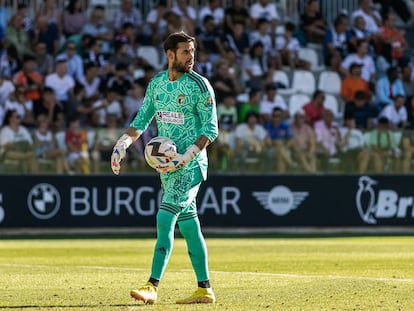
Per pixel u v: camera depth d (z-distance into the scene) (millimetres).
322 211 65188
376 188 65812
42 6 76562
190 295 27484
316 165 65125
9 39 71875
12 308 24438
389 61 79250
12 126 60938
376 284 30359
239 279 32156
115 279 32219
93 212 62156
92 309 24062
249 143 64062
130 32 73688
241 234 60469
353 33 78625
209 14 76562
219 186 63688
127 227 62625
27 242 53031
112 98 67500
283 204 64688
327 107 74750
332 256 42469
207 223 63438
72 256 42938
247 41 75750
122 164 62500
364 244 50906
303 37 79875
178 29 73375
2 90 66125
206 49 73688
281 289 29047
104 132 62344
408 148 65938
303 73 75875
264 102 70125
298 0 82500
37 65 71188
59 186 61656
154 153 24844
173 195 24984
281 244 51000
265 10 78375
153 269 24859
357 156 65562
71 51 70125
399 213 66188
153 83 25891
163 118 25609
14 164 60969
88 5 78000
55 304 25234
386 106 72875
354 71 73875
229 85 69938
